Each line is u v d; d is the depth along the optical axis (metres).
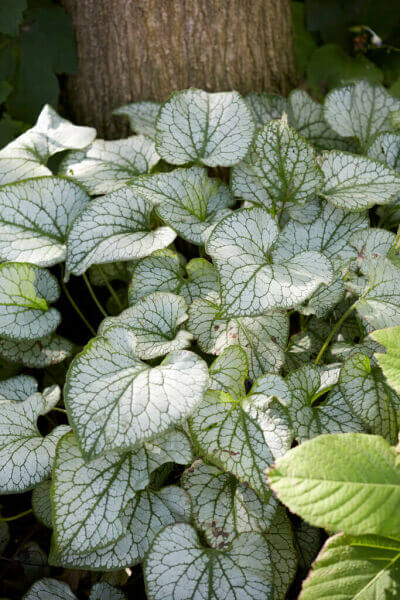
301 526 0.98
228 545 0.90
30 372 1.13
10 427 0.96
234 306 0.91
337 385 0.97
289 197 1.03
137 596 0.99
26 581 1.03
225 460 0.90
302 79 1.43
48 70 1.21
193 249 1.19
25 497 1.09
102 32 1.18
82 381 0.90
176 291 1.04
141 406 0.88
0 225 1.04
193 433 0.92
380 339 0.87
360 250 1.00
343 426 0.94
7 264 1.00
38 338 1.02
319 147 1.17
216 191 1.08
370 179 1.03
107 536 0.89
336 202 1.01
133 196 1.05
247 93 1.20
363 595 0.82
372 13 1.33
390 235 1.01
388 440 0.92
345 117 1.15
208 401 0.93
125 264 1.15
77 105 1.25
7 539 1.02
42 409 0.98
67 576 1.01
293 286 0.92
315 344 1.05
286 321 1.01
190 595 0.87
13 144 1.13
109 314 1.18
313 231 1.04
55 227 1.06
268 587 0.87
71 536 0.88
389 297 0.96
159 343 0.98
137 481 0.91
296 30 1.38
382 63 1.41
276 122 1.00
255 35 1.19
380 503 0.81
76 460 0.92
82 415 0.88
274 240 0.97
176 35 1.16
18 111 1.23
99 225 1.03
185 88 1.18
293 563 0.93
